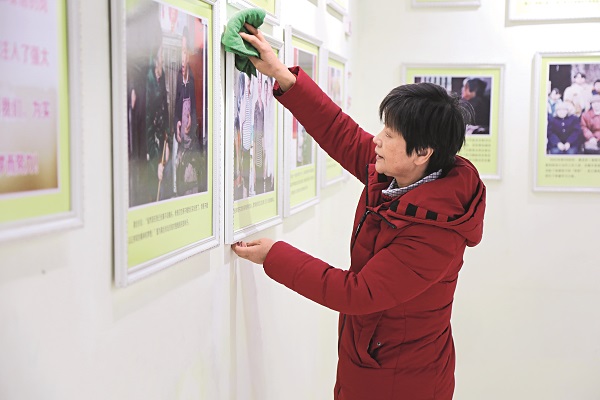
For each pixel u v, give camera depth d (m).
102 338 1.16
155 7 1.28
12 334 0.92
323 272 1.61
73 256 1.06
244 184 1.82
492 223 3.41
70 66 1.01
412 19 3.40
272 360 2.20
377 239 1.69
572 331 3.38
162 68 1.32
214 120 1.59
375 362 1.77
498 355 3.45
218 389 1.72
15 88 0.90
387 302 1.61
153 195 1.30
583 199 3.33
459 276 3.46
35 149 0.94
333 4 2.73
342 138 1.93
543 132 3.32
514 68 3.34
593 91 3.27
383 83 3.45
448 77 3.39
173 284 1.43
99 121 1.12
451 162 1.71
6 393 0.91
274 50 2.01
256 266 2.02
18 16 0.90
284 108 2.16
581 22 3.26
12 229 0.90
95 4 1.09
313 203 2.54
